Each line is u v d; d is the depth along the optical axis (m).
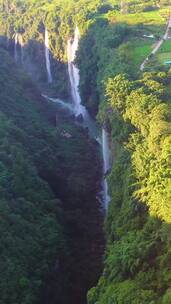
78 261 80.25
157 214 59.59
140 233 60.31
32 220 78.19
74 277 76.81
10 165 86.88
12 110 117.62
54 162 103.06
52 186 96.25
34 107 134.75
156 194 61.50
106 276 64.38
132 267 57.12
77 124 140.00
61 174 101.31
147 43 129.50
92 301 61.84
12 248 69.44
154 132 71.56
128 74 99.38
